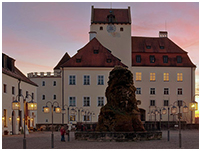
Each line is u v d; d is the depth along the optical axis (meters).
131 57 94.19
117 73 43.50
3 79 54.00
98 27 93.88
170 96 93.44
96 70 82.31
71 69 82.25
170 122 78.25
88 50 84.75
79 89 81.94
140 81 93.38
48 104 95.38
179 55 96.00
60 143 37.50
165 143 36.44
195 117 92.94
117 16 95.44
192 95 93.62
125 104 42.22
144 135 39.47
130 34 93.81
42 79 96.19
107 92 43.97
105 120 41.53
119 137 38.25
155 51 96.19
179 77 94.12
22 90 66.31
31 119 72.94
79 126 66.88
